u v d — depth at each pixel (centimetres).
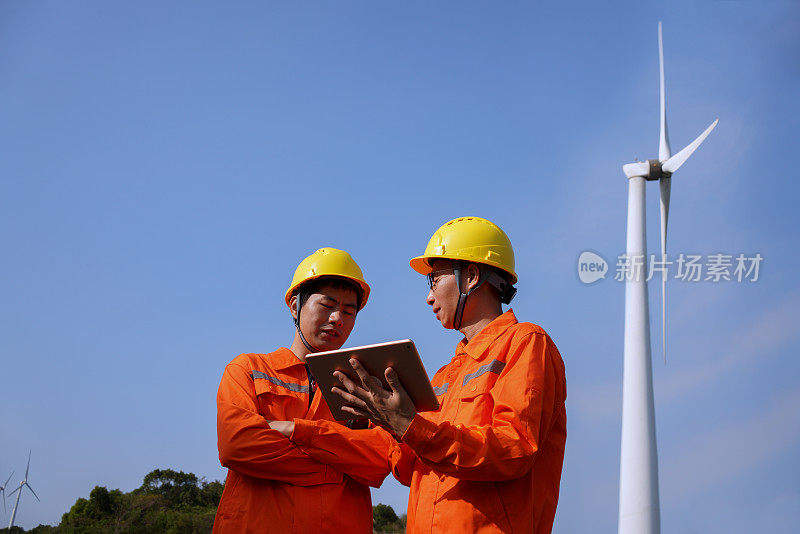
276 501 542
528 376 441
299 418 562
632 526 1338
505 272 523
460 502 441
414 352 429
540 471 462
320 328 604
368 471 550
